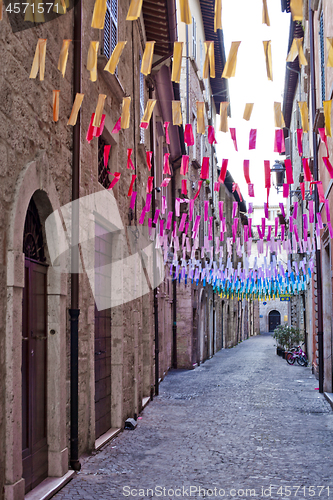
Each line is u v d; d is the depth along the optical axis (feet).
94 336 24.16
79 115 20.49
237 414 32.48
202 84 75.72
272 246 34.50
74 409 19.21
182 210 64.28
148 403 37.14
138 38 36.40
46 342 18.11
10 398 13.93
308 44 50.11
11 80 14.44
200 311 74.33
